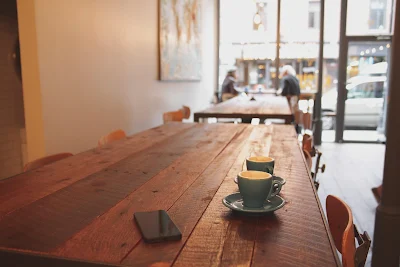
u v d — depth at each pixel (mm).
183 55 6508
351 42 7469
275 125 3086
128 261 846
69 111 3389
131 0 4582
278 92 7508
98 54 3859
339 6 7426
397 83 2314
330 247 923
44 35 3033
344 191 4379
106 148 2123
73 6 3395
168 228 997
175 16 6078
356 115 7688
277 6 8070
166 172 1613
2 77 3678
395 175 2371
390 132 2369
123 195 1306
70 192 1336
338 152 6652
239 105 4859
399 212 2389
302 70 8039
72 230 1014
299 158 1892
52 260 867
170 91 6066
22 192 1334
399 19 2279
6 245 927
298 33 8008
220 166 1721
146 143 2279
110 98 4141
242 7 8383
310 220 1090
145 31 5039
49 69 3104
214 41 8586
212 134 2629
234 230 1018
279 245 930
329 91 7703
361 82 7574
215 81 8797
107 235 982
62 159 1850
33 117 3057
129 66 4594
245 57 8516
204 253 888
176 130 2803
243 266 831
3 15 3658
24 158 3910
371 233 3174
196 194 1319
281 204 1138
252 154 1980
